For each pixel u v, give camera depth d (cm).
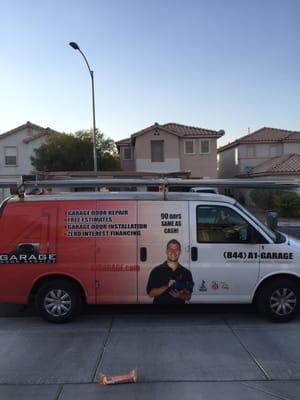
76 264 579
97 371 424
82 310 639
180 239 579
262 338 514
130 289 582
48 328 565
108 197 587
